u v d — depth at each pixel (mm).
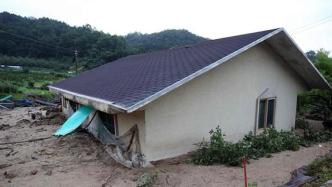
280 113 11945
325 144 10430
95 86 12031
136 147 8250
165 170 7574
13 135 13227
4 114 21047
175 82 7410
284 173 7250
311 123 14297
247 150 8547
